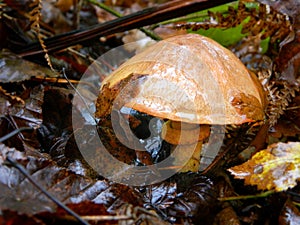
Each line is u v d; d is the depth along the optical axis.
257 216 0.31
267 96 0.32
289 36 0.33
